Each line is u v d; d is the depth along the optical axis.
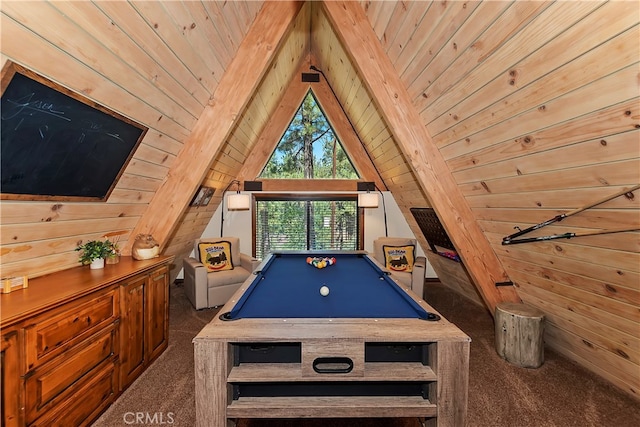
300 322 1.48
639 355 1.79
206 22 1.82
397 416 1.41
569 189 1.54
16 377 1.23
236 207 4.48
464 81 1.72
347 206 5.36
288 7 2.36
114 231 2.31
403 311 1.65
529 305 2.51
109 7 1.26
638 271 1.46
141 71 1.62
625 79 1.05
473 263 2.50
